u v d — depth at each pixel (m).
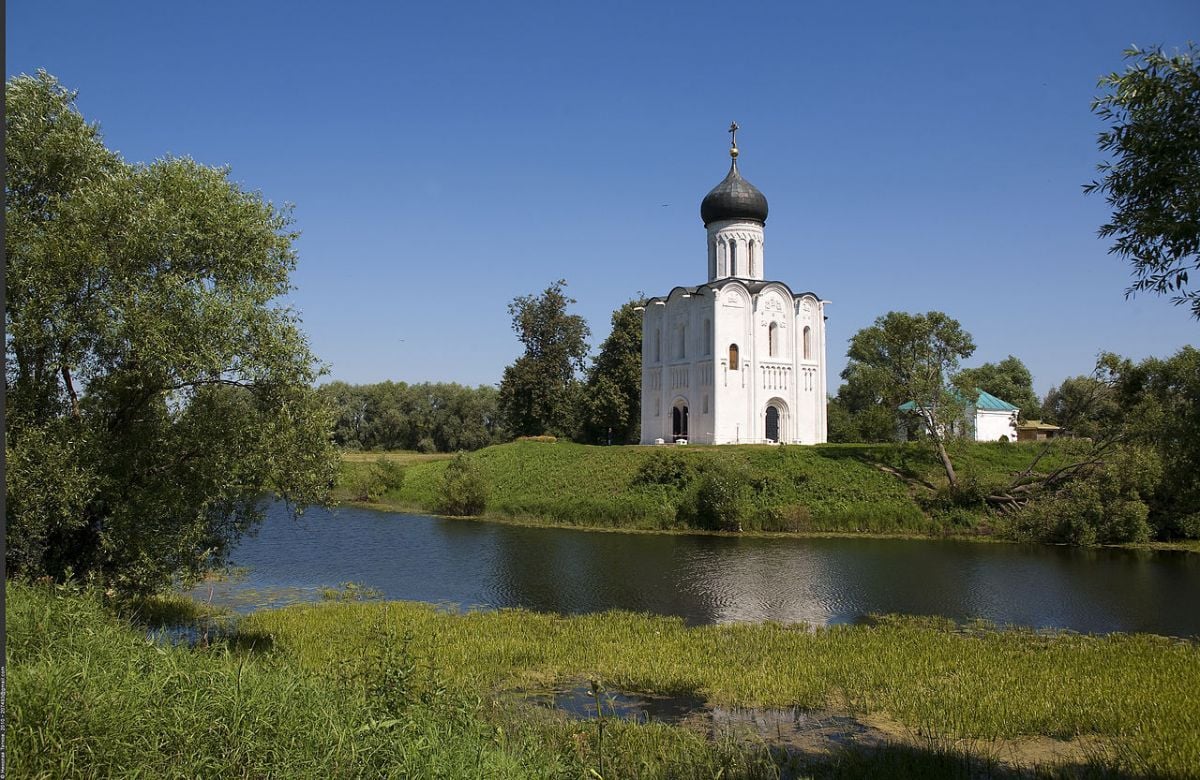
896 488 54.25
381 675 13.81
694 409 71.81
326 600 30.34
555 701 17.88
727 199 73.31
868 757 14.48
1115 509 44.91
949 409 53.69
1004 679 18.98
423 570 37.56
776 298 72.19
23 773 8.73
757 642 23.03
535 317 88.88
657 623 25.77
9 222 18.69
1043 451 53.06
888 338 55.62
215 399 21.45
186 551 20.56
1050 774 13.43
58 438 18.86
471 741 11.34
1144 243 10.47
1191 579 34.81
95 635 13.49
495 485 67.00
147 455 20.84
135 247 18.70
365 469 76.69
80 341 19.33
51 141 20.73
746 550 43.56
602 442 89.69
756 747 15.00
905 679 19.16
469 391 138.75
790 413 71.88
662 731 15.20
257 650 21.03
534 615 27.02
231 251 20.91
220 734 10.40
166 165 20.97
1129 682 18.72
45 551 20.25
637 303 89.06
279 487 21.48
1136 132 10.12
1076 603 29.97
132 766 9.40
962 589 32.69
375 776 10.02
